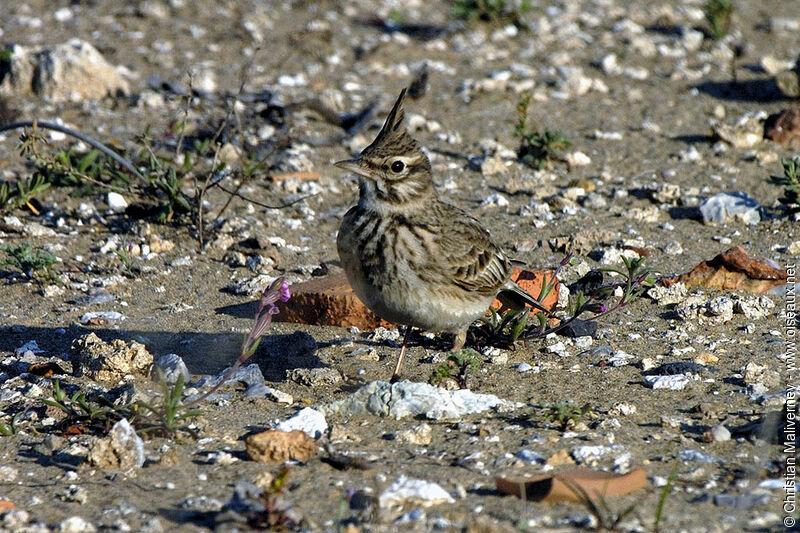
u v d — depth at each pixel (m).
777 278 12.82
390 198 9.81
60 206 15.52
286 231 15.04
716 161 17.64
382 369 10.87
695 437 8.91
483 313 10.51
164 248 14.32
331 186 16.70
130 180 15.95
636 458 8.45
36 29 23.03
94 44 22.28
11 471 8.39
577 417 9.20
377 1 26.30
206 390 10.23
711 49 23.09
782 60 22.52
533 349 11.29
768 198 16.09
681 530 7.06
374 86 21.02
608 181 16.94
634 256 13.93
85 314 12.29
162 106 19.36
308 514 7.44
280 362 11.18
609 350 11.13
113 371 10.59
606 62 21.97
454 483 7.99
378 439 9.07
